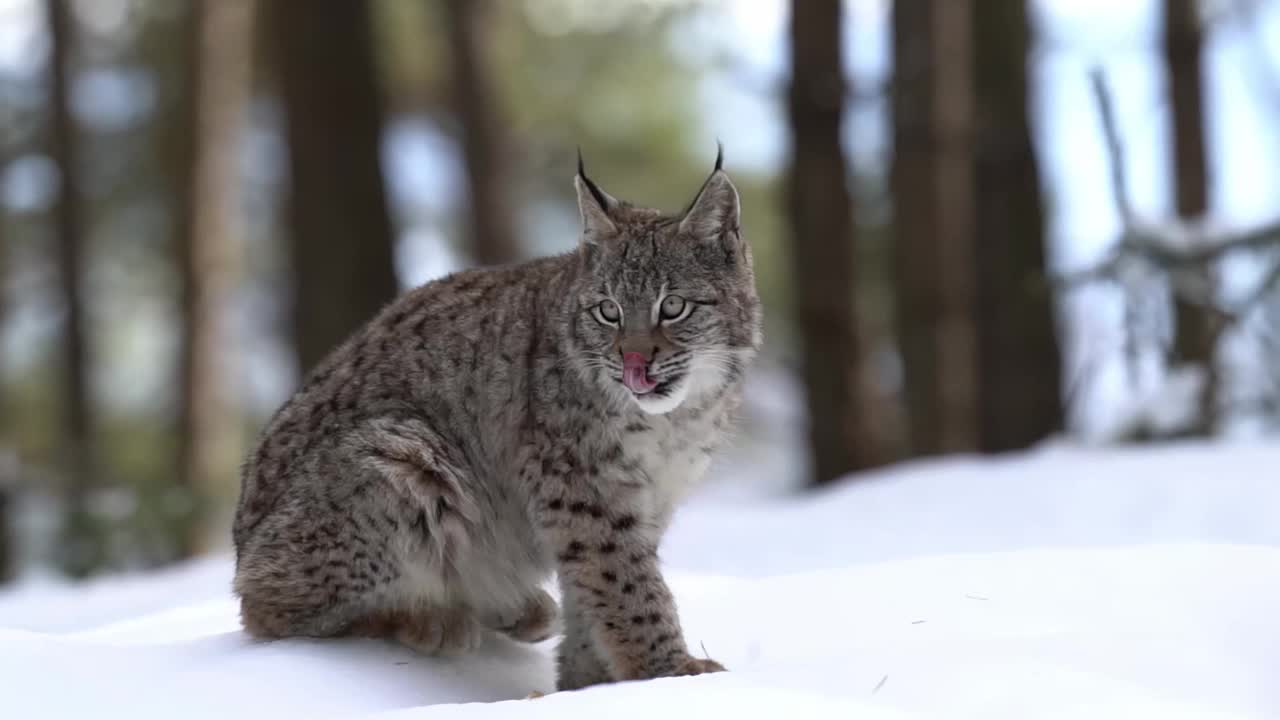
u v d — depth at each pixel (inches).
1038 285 461.4
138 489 581.3
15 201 992.2
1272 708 160.6
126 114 1031.6
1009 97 542.9
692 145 1060.5
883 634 196.1
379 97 591.8
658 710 163.2
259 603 216.5
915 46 541.0
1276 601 190.1
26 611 306.7
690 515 379.9
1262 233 429.7
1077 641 179.0
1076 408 474.3
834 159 520.7
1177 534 305.0
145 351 1147.9
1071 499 342.3
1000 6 543.8
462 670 218.1
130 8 1005.2
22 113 949.8
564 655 219.6
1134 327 448.1
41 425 984.9
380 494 212.7
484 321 226.2
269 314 1137.4
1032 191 544.7
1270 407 445.4
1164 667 170.9
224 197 803.4
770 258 1026.7
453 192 1122.7
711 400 224.4
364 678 201.9
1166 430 444.1
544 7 1058.1
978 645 180.2
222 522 621.9
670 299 217.8
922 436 538.3
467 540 220.8
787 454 1009.5
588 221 221.8
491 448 223.0
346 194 579.2
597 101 1059.9
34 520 578.9
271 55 789.2
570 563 216.7
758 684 172.4
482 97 902.4
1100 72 443.2
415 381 223.1
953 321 538.0
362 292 578.9
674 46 1055.0
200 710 185.2
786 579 243.8
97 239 1061.1
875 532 328.2
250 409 1088.8
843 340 522.9
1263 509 316.5
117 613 291.3
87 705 184.2
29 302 1015.0
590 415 214.4
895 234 547.8
